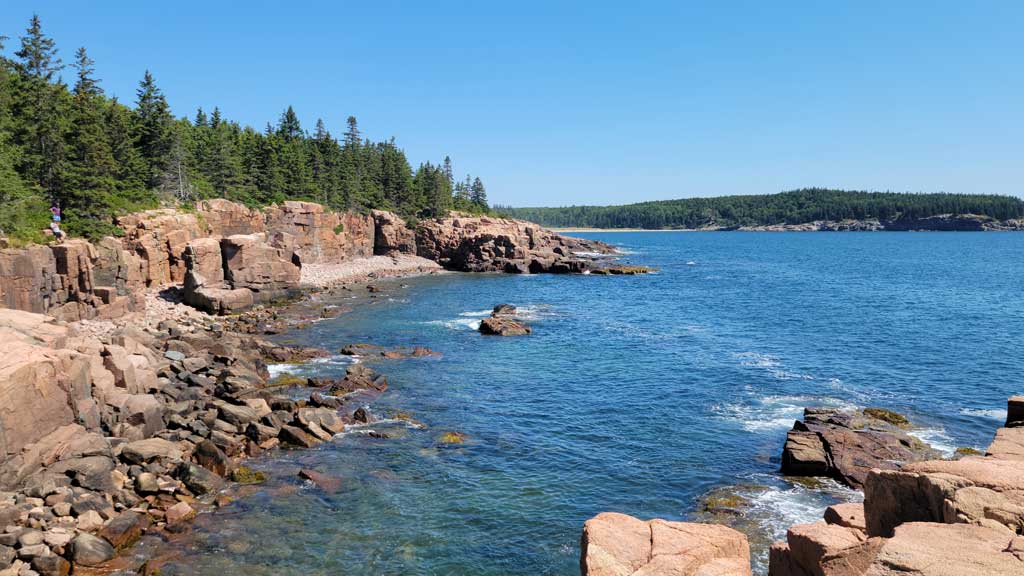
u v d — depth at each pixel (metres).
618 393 41.22
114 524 21.77
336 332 62.22
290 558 21.61
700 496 26.36
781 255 185.88
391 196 152.00
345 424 35.03
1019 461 13.16
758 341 58.03
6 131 56.94
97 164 61.91
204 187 94.94
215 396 37.88
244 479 27.50
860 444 29.16
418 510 25.19
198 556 21.52
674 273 129.25
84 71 78.56
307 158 129.12
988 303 81.00
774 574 13.69
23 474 22.78
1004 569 8.54
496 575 20.89
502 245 136.75
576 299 89.12
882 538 10.56
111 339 39.72
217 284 72.31
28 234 47.66
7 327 29.45
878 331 62.16
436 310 77.75
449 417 36.50
